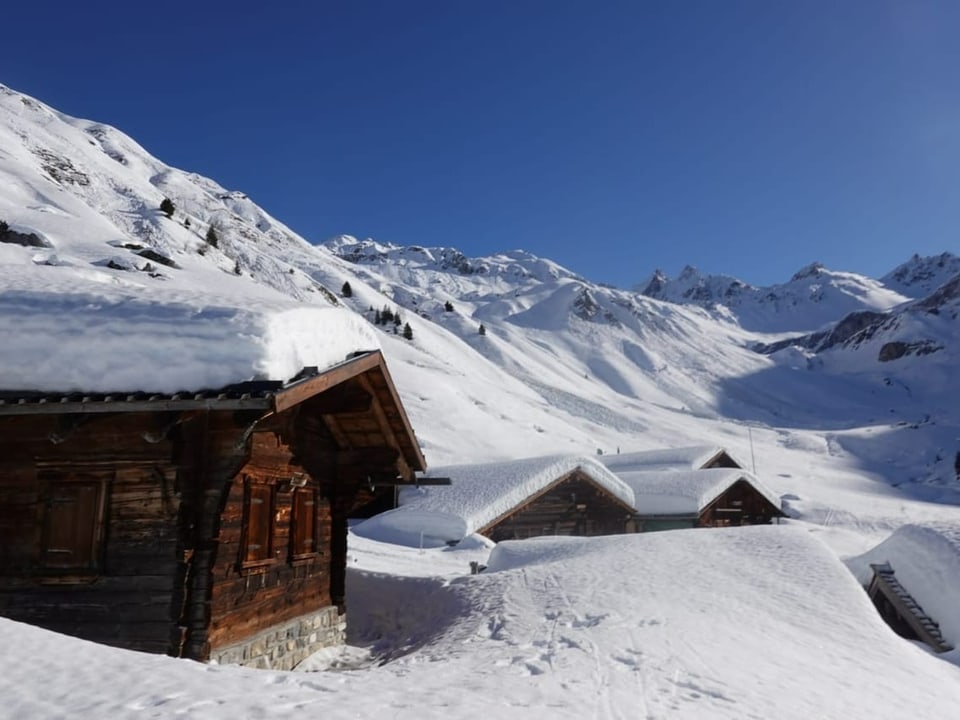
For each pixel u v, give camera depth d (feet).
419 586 61.21
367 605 61.67
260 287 236.43
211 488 30.48
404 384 230.07
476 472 112.06
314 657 41.52
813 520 192.34
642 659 31.71
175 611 29.37
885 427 443.73
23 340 28.68
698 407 573.33
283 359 29.32
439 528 94.99
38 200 239.50
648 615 41.78
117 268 178.09
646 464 162.30
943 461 338.75
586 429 329.31
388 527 98.12
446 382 259.60
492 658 33.45
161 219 309.83
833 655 36.73
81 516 30.50
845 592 48.44
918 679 34.71
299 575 41.14
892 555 72.79
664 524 123.34
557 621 42.04
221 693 20.54
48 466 30.58
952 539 67.82
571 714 22.88
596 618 41.57
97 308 29.63
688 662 31.71
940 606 63.72
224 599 31.63
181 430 30.09
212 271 237.66
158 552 29.91
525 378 445.78
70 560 30.17
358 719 19.47
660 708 24.59
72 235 204.33
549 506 108.68
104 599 29.76
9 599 30.01
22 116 416.87
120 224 292.61
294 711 19.53
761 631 39.83
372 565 69.87
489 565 74.49
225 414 30.68
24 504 30.76
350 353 36.68
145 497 30.35
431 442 195.00
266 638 35.78
